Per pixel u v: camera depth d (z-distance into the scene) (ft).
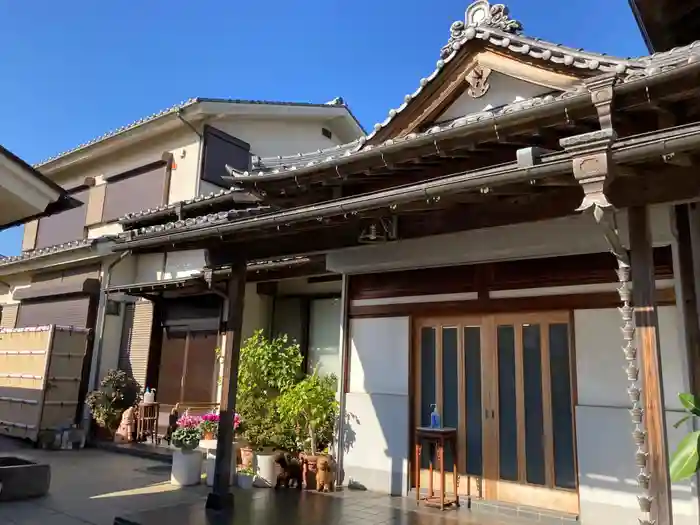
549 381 17.72
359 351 22.20
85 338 32.99
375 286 22.33
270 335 29.48
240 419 22.68
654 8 16.29
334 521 16.20
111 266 34.06
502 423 18.45
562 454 17.10
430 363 20.52
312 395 21.66
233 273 19.38
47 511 17.39
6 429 32.58
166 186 36.04
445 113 19.38
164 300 33.30
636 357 10.62
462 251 19.38
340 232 17.24
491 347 19.16
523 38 17.10
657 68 11.96
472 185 11.98
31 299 39.19
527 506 17.31
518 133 12.98
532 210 13.53
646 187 11.37
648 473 10.21
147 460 26.81
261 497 19.25
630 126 12.60
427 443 19.77
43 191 14.98
